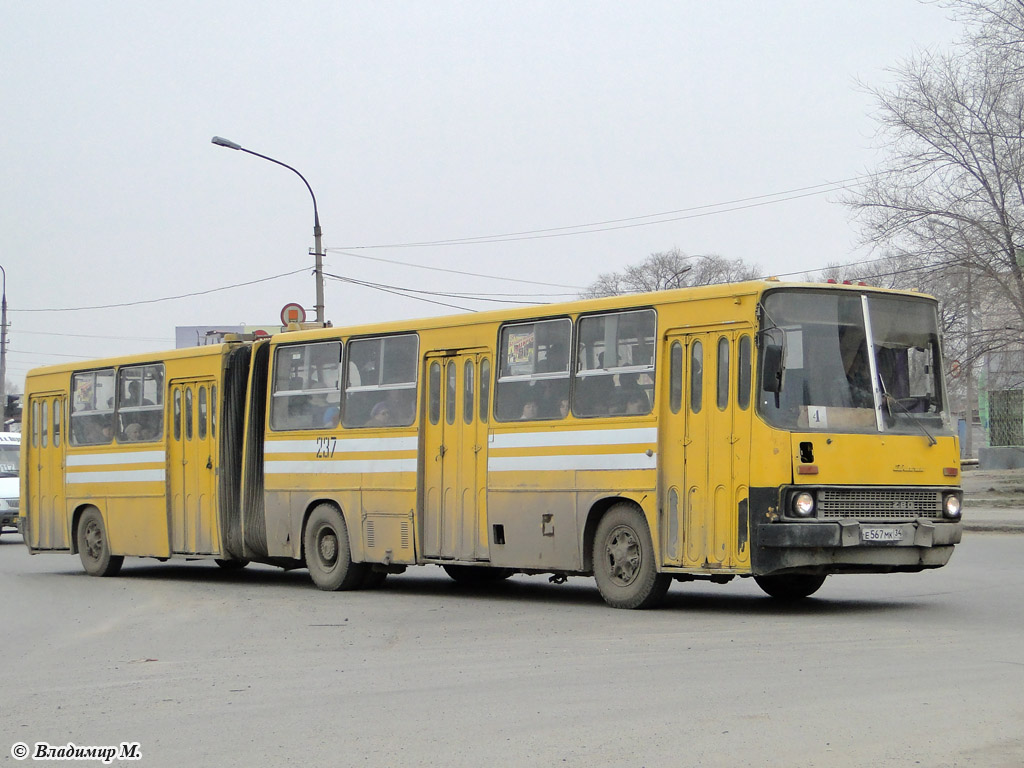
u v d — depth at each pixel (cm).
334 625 1384
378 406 1742
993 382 3956
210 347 2003
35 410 2367
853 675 945
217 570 2339
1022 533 2745
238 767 731
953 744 726
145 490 2105
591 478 1457
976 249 3391
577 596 1667
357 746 770
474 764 716
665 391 1388
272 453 1897
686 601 1516
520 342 1566
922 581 1706
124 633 1374
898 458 1324
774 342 1298
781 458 1275
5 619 1569
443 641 1222
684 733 771
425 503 1667
